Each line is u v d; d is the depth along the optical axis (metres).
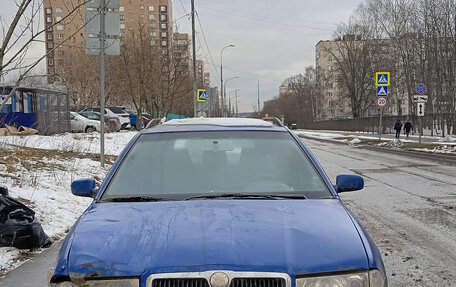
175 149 4.26
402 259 5.97
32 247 6.07
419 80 58.19
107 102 47.12
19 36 6.73
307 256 2.69
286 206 3.40
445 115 39.72
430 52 52.31
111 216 3.24
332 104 134.62
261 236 2.86
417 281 5.16
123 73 35.53
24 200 8.09
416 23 54.28
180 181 3.87
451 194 11.09
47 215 7.64
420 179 13.92
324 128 88.75
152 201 3.59
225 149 4.27
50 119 23.36
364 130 62.25
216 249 2.71
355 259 2.71
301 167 4.09
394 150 25.77
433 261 5.89
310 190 3.82
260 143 4.36
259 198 3.64
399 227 7.74
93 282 2.63
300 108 129.88
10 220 5.97
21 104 21.77
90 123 29.39
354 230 3.03
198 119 5.30
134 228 3.00
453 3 46.53
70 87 40.72
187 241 2.80
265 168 4.05
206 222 3.06
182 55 39.59
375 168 17.25
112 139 23.33
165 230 2.95
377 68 74.81
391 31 63.06
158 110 35.88
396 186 12.52
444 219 8.34
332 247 2.79
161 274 2.57
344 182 4.18
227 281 2.54
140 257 2.69
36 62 6.87
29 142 16.61
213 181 3.88
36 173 10.66
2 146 13.32
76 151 16.52
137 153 4.23
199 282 2.56
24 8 6.54
